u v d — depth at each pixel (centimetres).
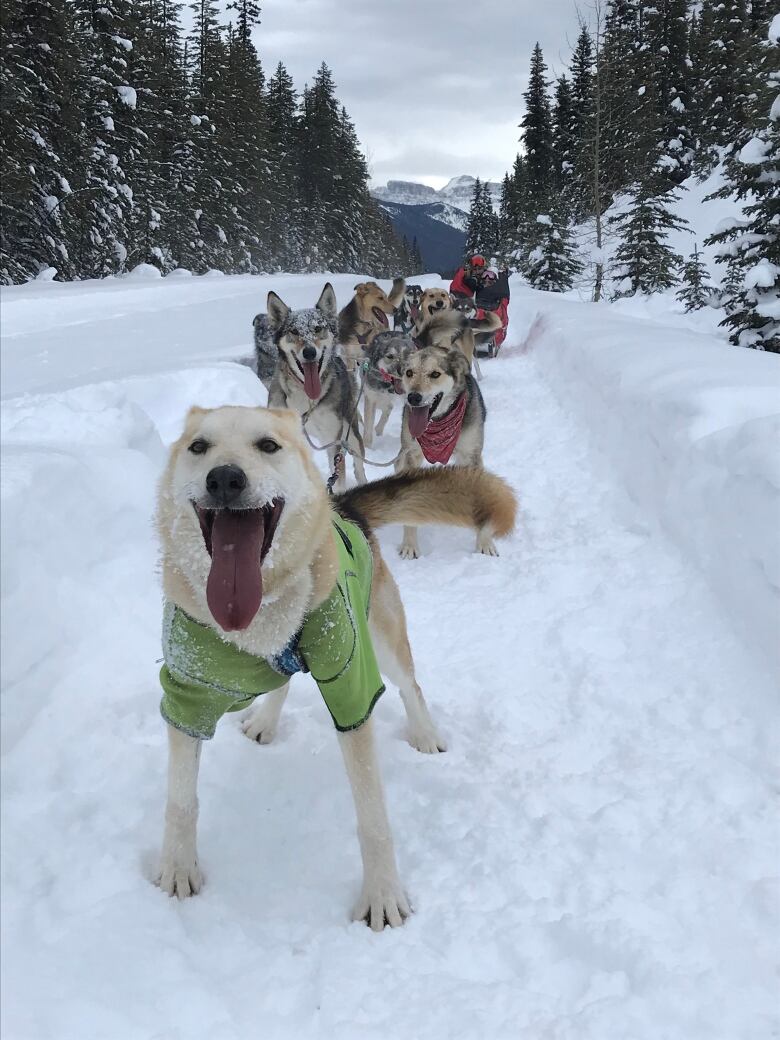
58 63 834
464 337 342
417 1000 84
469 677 151
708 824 108
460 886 101
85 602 136
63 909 92
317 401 260
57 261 845
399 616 123
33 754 114
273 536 89
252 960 89
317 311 270
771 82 430
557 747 129
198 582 90
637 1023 81
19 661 118
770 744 121
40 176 811
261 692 99
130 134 1073
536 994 85
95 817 107
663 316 571
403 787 119
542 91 1939
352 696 95
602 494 232
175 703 94
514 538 216
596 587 179
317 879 102
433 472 142
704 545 170
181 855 98
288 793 116
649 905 96
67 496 142
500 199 2209
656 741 128
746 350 292
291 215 1962
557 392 362
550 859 104
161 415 239
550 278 1107
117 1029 79
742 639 145
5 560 121
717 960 88
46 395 211
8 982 82
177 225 1277
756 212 442
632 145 1087
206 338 403
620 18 1587
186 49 1567
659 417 217
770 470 153
